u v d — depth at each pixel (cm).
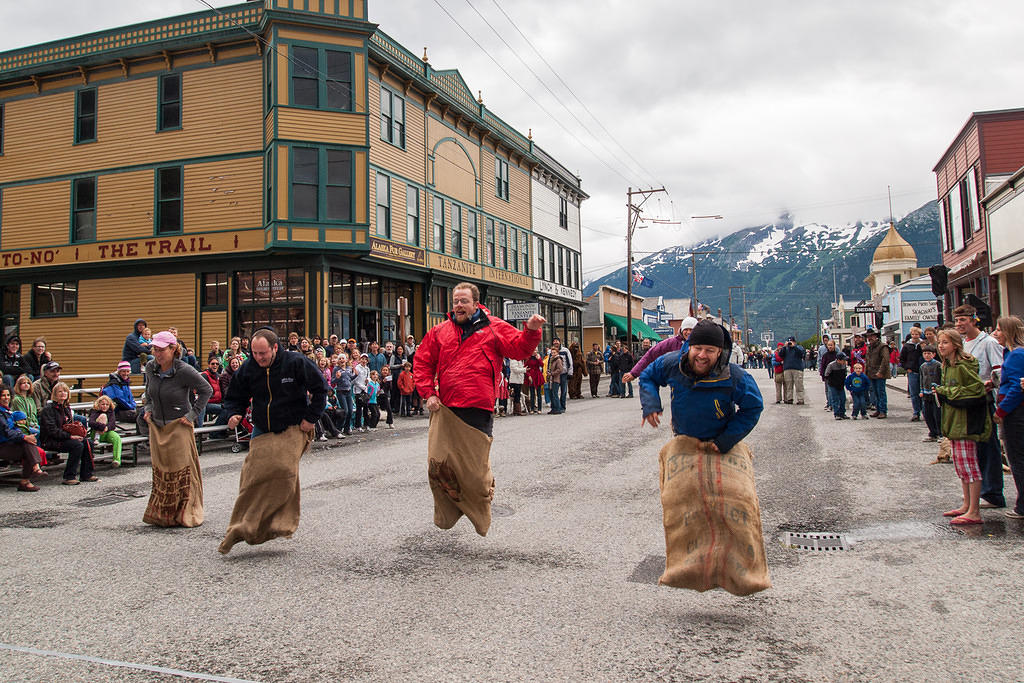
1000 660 333
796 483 775
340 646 362
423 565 500
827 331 9862
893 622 384
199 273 2122
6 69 2297
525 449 1080
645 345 4712
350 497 743
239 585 463
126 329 2189
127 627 392
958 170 2416
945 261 2673
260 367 540
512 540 564
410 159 2470
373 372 1525
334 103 2062
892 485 752
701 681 316
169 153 2139
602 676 322
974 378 588
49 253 2252
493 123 3136
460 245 2847
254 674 330
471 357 536
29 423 930
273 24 1989
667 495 400
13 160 2312
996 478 638
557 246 3969
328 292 2083
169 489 630
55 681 325
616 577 468
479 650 353
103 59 2164
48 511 716
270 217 2003
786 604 416
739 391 390
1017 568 468
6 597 445
